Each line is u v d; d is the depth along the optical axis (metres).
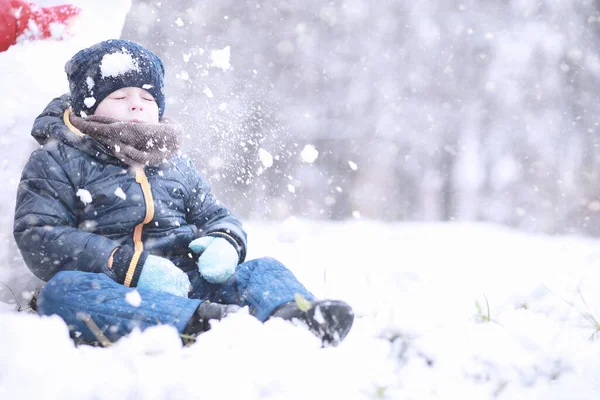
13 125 8.93
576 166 32.56
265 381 5.37
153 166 8.55
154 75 8.88
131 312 6.61
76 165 8.10
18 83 9.30
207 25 31.16
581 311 8.27
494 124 32.97
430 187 33.03
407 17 33.31
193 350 5.82
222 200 26.16
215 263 7.91
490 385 5.73
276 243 14.52
